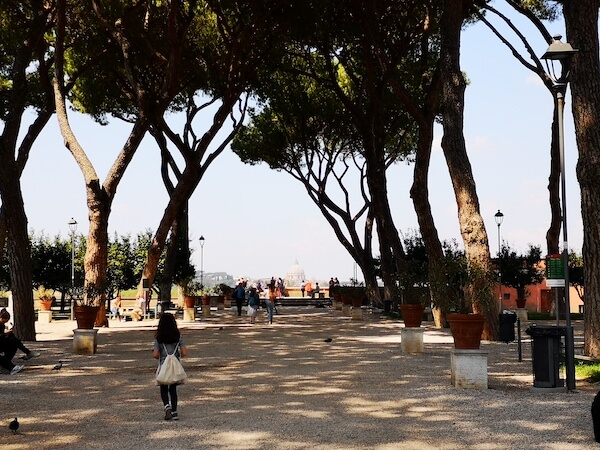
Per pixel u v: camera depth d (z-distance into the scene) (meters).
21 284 21.22
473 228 19.94
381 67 27.25
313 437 7.88
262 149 36.16
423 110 26.27
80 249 43.59
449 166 20.36
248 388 11.59
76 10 24.38
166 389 9.06
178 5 23.06
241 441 7.71
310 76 31.22
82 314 17.75
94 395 11.13
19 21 22.27
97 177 23.78
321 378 12.66
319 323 29.75
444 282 13.94
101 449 7.43
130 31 24.19
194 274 43.97
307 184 37.34
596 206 13.35
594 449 7.20
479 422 8.63
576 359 13.53
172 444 7.61
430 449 7.29
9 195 21.00
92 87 27.67
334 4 24.73
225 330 25.78
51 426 8.68
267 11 23.58
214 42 26.66
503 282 41.50
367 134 31.23
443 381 12.12
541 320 31.23
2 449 7.48
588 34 13.74
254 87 30.39
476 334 11.51
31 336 21.38
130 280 43.44
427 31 25.33
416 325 17.22
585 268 13.53
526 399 10.21
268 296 30.06
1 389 11.78
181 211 33.59
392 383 11.94
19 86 21.17
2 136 20.97
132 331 25.91
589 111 13.58
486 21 22.75
